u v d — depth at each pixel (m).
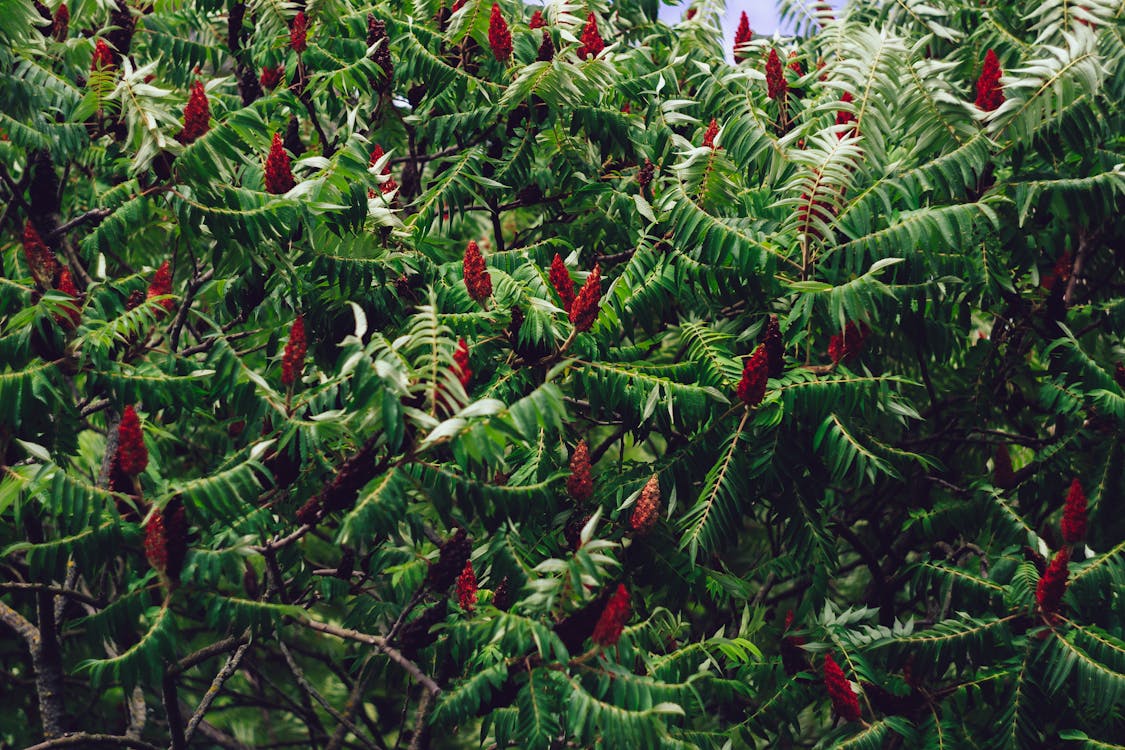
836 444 5.11
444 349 3.96
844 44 5.77
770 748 5.44
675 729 4.48
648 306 5.38
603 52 5.82
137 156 4.60
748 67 6.43
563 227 6.73
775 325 5.06
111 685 7.49
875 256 5.02
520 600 4.51
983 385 6.52
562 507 5.32
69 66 5.84
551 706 4.23
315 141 7.07
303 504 4.82
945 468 5.77
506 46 5.88
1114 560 5.24
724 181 5.30
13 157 5.78
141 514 4.08
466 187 5.83
